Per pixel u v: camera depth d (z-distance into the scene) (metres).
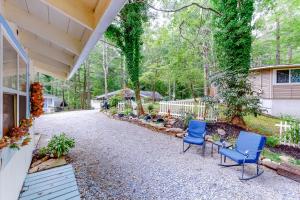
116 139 6.25
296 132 5.48
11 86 2.22
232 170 3.92
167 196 2.91
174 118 8.99
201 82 16.08
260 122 8.88
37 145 5.34
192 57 12.85
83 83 26.89
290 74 11.19
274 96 11.62
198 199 2.85
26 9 2.56
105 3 1.61
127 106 13.30
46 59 5.12
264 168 4.04
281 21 13.98
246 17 7.02
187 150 5.19
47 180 3.22
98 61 27.38
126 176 3.54
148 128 8.07
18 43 2.54
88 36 2.41
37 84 4.14
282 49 17.70
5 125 2.06
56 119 10.80
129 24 10.17
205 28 12.05
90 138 6.34
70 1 1.87
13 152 2.21
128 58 10.97
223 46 7.57
